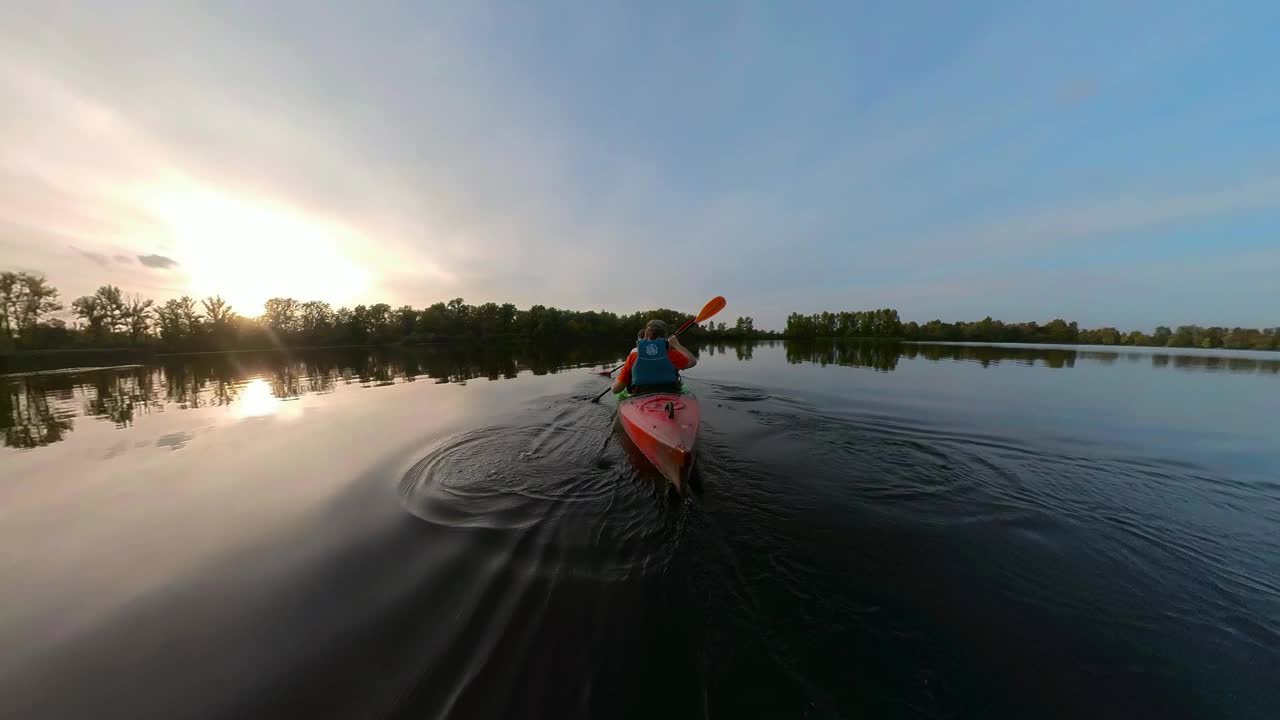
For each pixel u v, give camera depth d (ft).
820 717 5.27
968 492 11.51
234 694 5.64
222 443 16.93
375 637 6.59
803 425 18.60
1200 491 11.62
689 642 6.37
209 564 8.64
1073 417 20.20
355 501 11.43
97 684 5.82
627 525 9.75
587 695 5.57
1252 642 6.35
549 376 38.96
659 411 14.44
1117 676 5.82
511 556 8.62
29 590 7.89
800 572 7.98
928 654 6.15
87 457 15.33
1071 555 8.55
